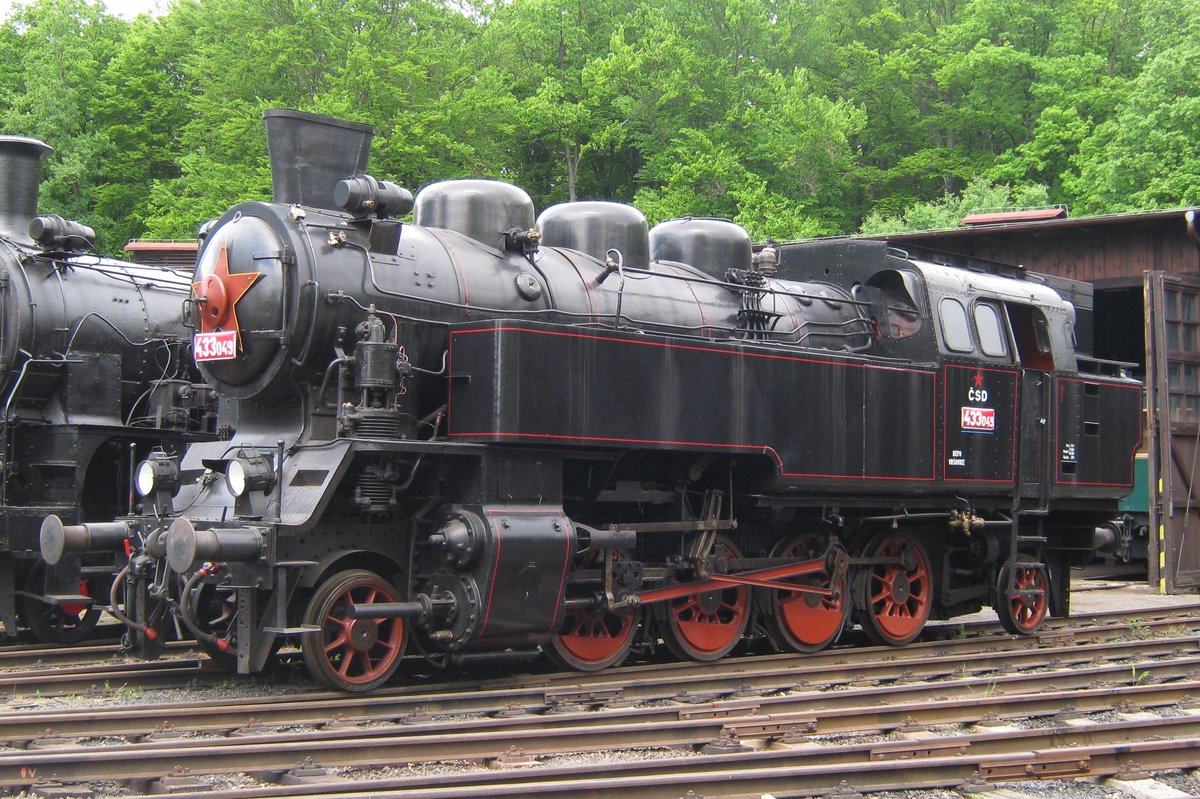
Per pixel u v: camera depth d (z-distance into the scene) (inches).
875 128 1737.2
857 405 394.0
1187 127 1217.4
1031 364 478.9
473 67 1360.7
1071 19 1588.3
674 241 420.8
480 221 352.5
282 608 280.5
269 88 1257.4
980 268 498.6
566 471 350.3
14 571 399.9
